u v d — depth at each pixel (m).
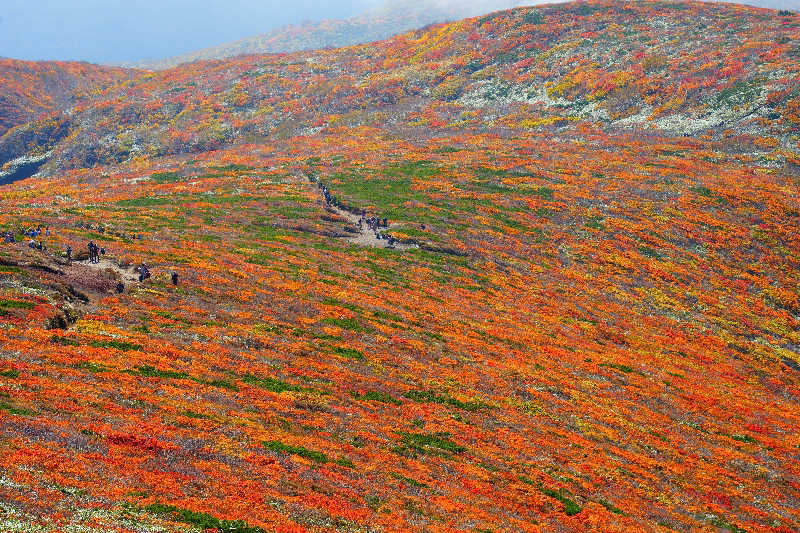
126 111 166.88
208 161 113.75
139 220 63.50
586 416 36.19
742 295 68.12
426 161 103.94
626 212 83.69
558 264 69.44
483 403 34.19
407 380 34.91
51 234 50.44
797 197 88.19
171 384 26.14
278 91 172.75
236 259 51.31
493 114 143.25
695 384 46.69
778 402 47.25
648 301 64.38
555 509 23.50
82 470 16.56
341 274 53.84
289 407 27.22
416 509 20.12
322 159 108.69
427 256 64.75
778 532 26.97
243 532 15.24
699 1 182.12
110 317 33.25
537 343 47.62
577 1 196.25
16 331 27.45
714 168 99.94
